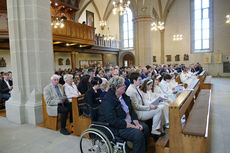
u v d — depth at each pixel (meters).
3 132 4.12
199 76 8.95
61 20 10.49
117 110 2.67
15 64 4.79
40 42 4.81
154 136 3.38
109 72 7.82
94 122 2.70
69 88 4.61
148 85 3.72
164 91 5.02
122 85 2.68
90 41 13.99
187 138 2.46
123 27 21.83
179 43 20.50
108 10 21.72
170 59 21.02
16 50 4.73
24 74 4.82
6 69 12.38
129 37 21.55
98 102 3.85
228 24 17.97
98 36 17.34
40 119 4.74
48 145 3.41
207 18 18.95
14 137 3.83
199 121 2.91
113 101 2.63
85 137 3.70
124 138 2.59
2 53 12.14
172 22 20.73
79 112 3.94
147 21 15.07
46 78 4.99
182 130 2.55
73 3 14.95
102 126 2.61
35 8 4.66
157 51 21.73
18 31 4.67
